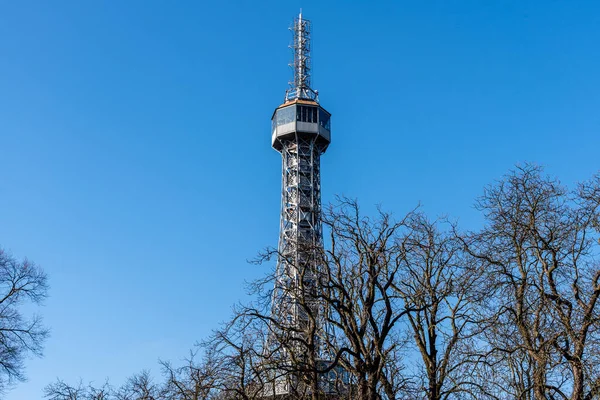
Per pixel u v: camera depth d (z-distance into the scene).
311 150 143.75
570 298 30.41
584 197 30.97
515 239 30.64
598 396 28.52
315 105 146.88
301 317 32.44
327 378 30.72
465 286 30.16
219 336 29.91
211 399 29.95
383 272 32.38
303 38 162.62
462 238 31.38
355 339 30.02
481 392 28.56
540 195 31.50
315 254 32.41
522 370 30.86
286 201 137.50
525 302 30.48
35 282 50.09
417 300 31.53
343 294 31.66
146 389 32.22
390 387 29.44
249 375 29.11
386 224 32.03
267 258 32.50
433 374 29.53
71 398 35.00
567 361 28.03
